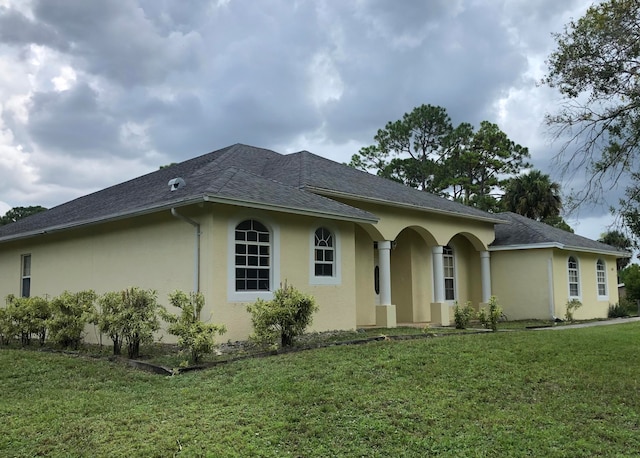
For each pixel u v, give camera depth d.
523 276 21.30
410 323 18.42
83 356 10.48
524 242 21.08
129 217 12.62
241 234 11.61
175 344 11.27
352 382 7.66
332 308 13.46
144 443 5.56
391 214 16.56
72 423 6.30
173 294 9.59
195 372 8.61
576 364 9.12
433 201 19.12
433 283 19.64
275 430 5.86
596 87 9.59
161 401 7.09
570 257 22.45
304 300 10.68
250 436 5.70
